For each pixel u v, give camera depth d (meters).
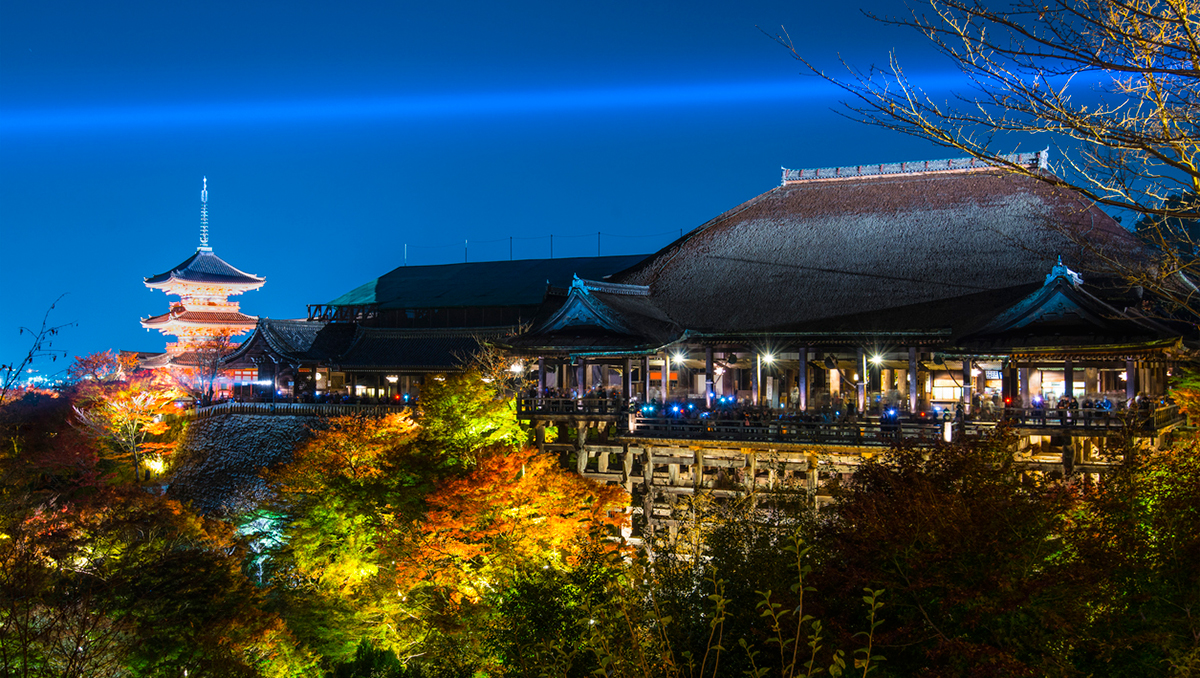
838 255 51.78
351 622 35.00
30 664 18.70
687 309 51.34
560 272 84.06
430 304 77.56
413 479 41.19
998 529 16.02
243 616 28.23
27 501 30.05
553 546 32.78
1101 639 14.83
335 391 76.06
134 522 30.23
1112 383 44.44
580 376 47.81
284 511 42.09
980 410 39.22
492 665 26.03
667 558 27.89
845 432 37.88
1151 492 16.53
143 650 23.70
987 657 14.05
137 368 86.88
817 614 17.31
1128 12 8.63
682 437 40.44
